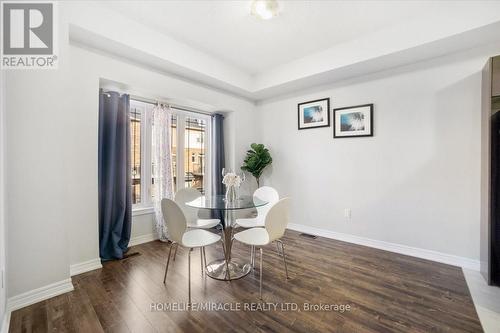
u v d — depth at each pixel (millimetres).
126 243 2838
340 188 3371
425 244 2693
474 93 2391
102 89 2738
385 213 2977
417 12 2295
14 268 1742
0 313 1494
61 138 1978
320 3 2162
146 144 3318
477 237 2385
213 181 4043
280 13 2309
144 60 2730
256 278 2240
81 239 2344
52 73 1934
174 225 1911
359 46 2742
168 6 2227
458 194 2488
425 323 1598
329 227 3494
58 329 1550
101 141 2635
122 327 1570
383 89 2973
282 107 4055
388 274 2303
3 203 1621
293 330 1539
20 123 1779
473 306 1782
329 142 3477
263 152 4000
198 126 4016
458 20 2125
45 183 1896
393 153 2902
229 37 2764
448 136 2541
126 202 2867
